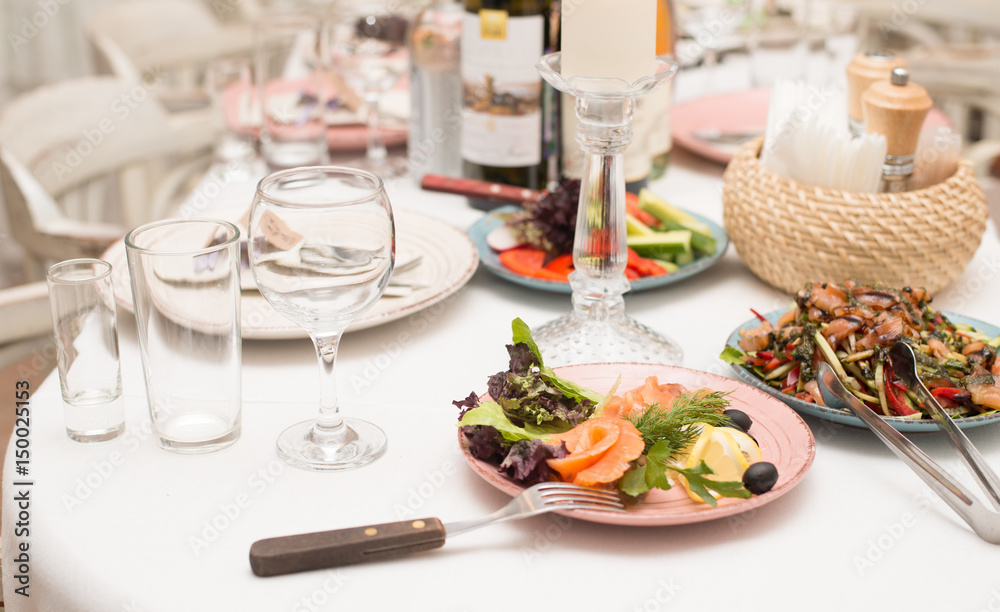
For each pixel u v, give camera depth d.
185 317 0.73
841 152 0.99
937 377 0.77
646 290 1.08
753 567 0.62
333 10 1.50
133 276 0.72
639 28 0.80
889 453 0.76
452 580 0.61
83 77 3.60
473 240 1.14
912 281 0.97
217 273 0.72
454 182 1.21
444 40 1.30
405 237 1.14
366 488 0.71
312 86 1.61
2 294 1.41
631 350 0.89
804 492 0.71
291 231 0.66
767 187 1.01
